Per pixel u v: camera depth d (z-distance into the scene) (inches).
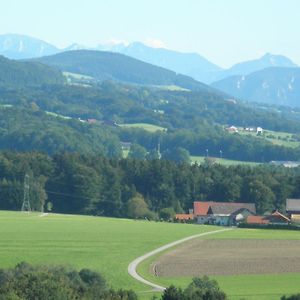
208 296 5167.3
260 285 6614.2
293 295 5561.0
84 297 4808.1
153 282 6668.3
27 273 5413.4
